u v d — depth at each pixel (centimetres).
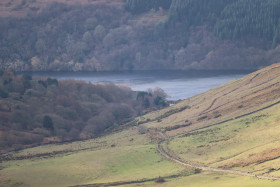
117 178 13812
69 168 15350
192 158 15088
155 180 12975
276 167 11694
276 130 15438
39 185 13900
